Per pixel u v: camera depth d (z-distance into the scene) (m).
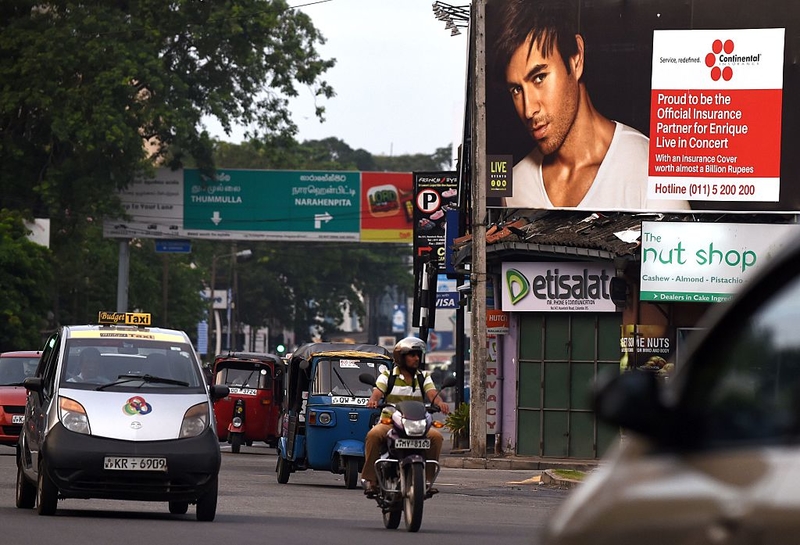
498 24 65.81
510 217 66.38
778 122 63.28
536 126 65.25
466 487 47.16
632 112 64.50
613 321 62.88
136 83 121.38
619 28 64.75
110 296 139.38
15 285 108.75
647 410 6.84
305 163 194.00
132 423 29.89
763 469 6.55
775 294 6.80
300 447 48.22
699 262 60.75
